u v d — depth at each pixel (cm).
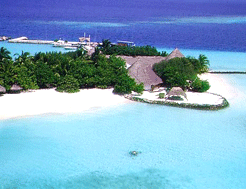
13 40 8969
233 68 6662
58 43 8606
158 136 3503
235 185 2770
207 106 4238
